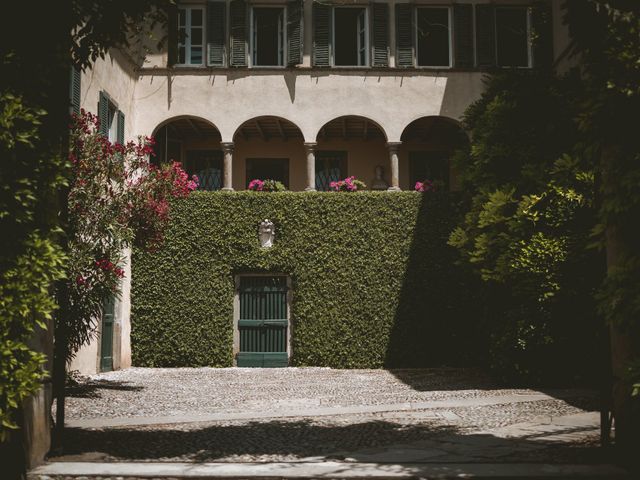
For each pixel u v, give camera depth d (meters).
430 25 18.11
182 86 17.38
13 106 5.21
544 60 17.14
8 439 5.21
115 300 15.34
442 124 18.58
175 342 16.33
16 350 5.28
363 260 16.72
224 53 17.48
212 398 10.74
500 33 18.06
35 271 5.31
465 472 5.59
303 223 16.75
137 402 10.15
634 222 5.56
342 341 16.52
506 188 12.30
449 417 8.76
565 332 12.06
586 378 12.05
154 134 17.39
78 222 10.66
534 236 11.70
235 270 16.70
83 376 13.15
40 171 5.53
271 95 17.42
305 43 17.67
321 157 19.48
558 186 11.63
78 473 5.54
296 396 11.05
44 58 5.71
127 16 6.64
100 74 14.59
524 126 12.91
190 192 16.67
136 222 11.80
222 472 5.56
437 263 16.77
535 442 6.96
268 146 19.36
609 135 5.64
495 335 12.78
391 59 17.69
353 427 8.02
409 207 16.89
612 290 5.49
